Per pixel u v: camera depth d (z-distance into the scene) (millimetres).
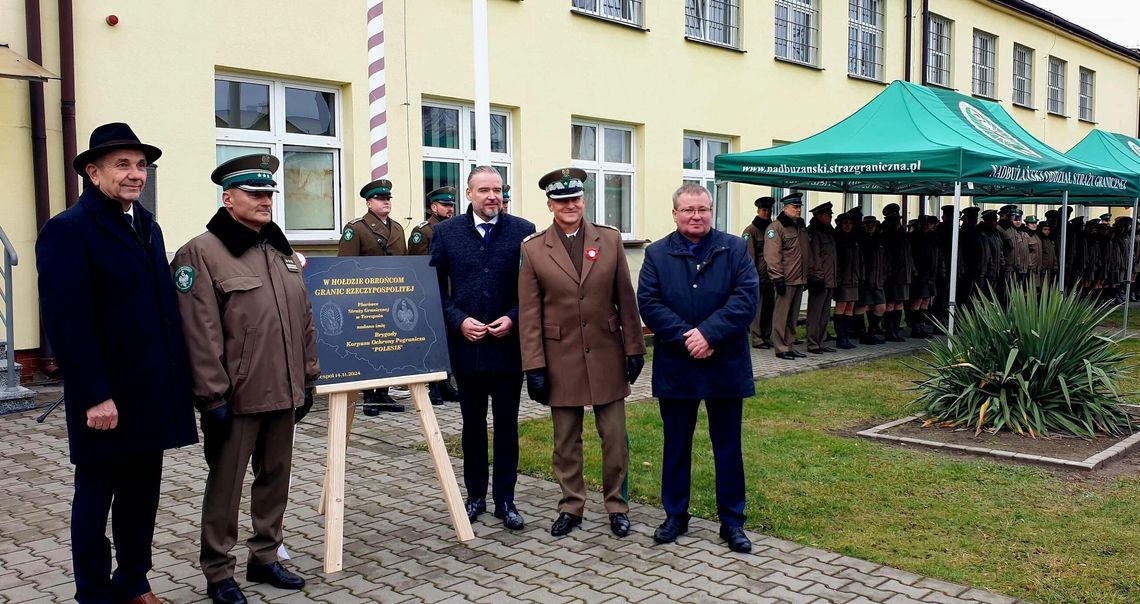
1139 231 21219
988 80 21672
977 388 7223
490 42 11227
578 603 3932
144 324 3576
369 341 4562
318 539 4793
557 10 12023
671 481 4727
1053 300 7223
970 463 6117
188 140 8906
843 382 9359
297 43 9594
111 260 3518
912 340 13125
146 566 3826
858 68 17922
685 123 14055
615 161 13312
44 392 8102
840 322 12172
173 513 5164
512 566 4383
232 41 9141
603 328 4812
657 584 4129
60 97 8258
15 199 8195
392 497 5496
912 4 18734
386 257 4707
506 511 4957
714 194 15055
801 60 16562
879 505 5199
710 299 4582
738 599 3943
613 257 4859
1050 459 6078
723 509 4648
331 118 10172
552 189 4758
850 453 6363
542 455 6336
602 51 12672
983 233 14008
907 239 12797
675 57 13812
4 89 8086
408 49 10422
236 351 3861
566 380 4770
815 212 11672
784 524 4891
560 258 4785
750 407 7969
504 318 4879
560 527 4805
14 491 5535
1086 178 11203
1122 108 28156
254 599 4008
